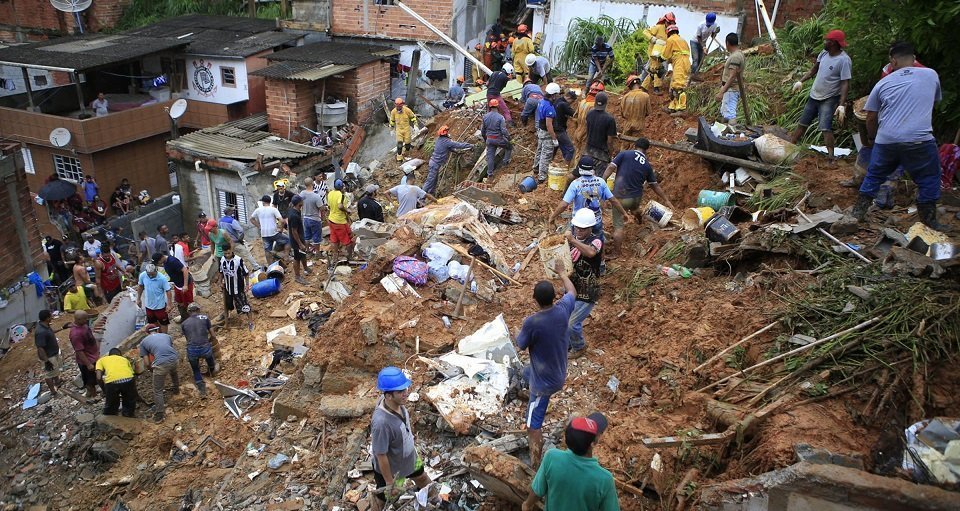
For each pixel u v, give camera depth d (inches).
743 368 253.3
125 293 488.7
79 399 425.4
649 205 387.2
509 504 239.9
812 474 185.0
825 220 303.3
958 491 186.5
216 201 738.2
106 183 843.4
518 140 580.1
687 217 371.9
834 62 357.7
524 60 684.1
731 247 312.7
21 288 590.6
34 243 623.5
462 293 343.3
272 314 462.0
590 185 342.3
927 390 214.8
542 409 236.7
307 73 721.6
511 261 388.8
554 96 516.1
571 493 175.5
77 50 813.9
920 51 348.8
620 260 363.6
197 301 512.4
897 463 199.0
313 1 882.8
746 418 221.5
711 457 225.8
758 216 344.2
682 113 495.2
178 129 914.1
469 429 276.8
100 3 1081.4
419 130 704.4
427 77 837.2
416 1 816.9
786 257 298.4
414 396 299.6
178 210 764.6
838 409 220.5
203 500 305.0
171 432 366.6
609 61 609.3
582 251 278.2
